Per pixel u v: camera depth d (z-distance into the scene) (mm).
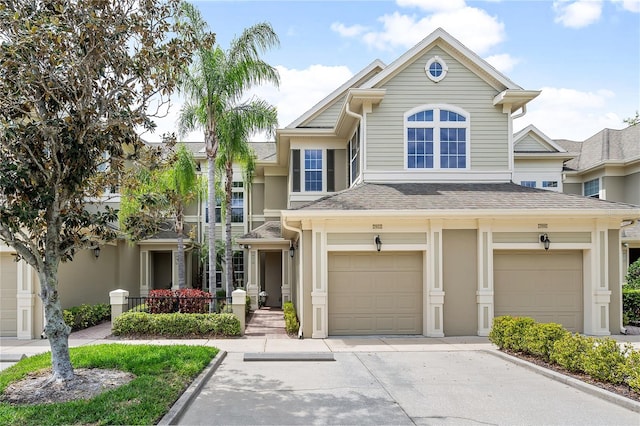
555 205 12156
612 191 21844
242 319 12328
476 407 6359
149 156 8289
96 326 14469
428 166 14070
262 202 23719
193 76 14672
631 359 6992
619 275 12266
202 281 23906
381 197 12555
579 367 7676
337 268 12172
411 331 12188
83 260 15234
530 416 6008
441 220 12023
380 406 6387
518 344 9312
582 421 5824
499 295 12383
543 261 12477
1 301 12438
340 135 17562
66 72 6891
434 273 11953
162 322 12031
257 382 7590
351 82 18078
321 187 17719
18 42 6305
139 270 20859
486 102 14242
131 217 8438
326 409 6242
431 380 7742
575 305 12438
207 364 8422
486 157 14156
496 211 11703
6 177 6039
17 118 6961
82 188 7469
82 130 6809
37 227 7078
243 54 14938
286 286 20219
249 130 16250
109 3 7059
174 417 5664
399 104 14117
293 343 11062
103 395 6199
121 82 7523
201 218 23562
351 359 9352
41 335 12219
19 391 6637
